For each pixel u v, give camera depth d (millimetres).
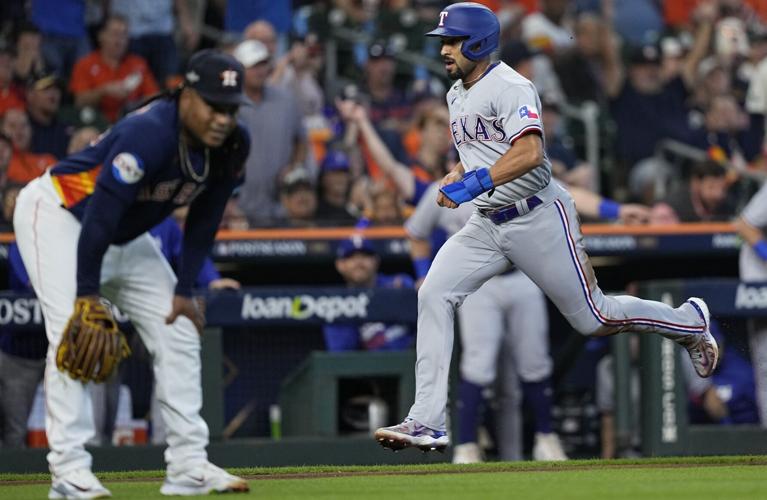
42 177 18219
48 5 39875
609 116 43625
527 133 18688
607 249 33375
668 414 29672
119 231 17766
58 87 34656
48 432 17578
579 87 44062
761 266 31859
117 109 38812
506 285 29703
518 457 31266
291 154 37094
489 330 29562
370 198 35375
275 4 42906
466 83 19703
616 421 30750
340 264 31203
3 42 36562
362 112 34719
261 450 28219
